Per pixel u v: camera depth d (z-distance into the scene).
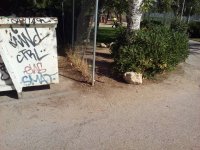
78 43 4.61
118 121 2.73
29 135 2.41
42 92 3.20
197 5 11.73
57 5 5.62
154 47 3.82
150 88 3.60
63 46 5.10
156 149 2.33
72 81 3.54
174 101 3.30
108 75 3.83
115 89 3.45
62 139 2.38
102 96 3.24
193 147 2.39
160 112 2.98
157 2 6.85
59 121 2.66
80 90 3.33
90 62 4.37
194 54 6.27
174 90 3.63
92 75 3.46
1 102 2.93
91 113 2.85
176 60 4.19
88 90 3.35
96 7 3.32
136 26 4.07
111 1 5.40
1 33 2.95
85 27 4.43
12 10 5.85
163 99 3.32
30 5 5.77
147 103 3.18
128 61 3.73
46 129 2.52
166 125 2.72
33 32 3.07
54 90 3.27
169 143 2.42
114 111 2.92
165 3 6.77
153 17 7.88
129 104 3.11
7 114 2.72
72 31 4.83
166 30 4.52
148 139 2.46
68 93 3.22
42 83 3.21
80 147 2.29
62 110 2.87
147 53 3.79
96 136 2.45
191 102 3.30
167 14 7.44
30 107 2.88
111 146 2.33
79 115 2.79
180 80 4.04
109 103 3.09
